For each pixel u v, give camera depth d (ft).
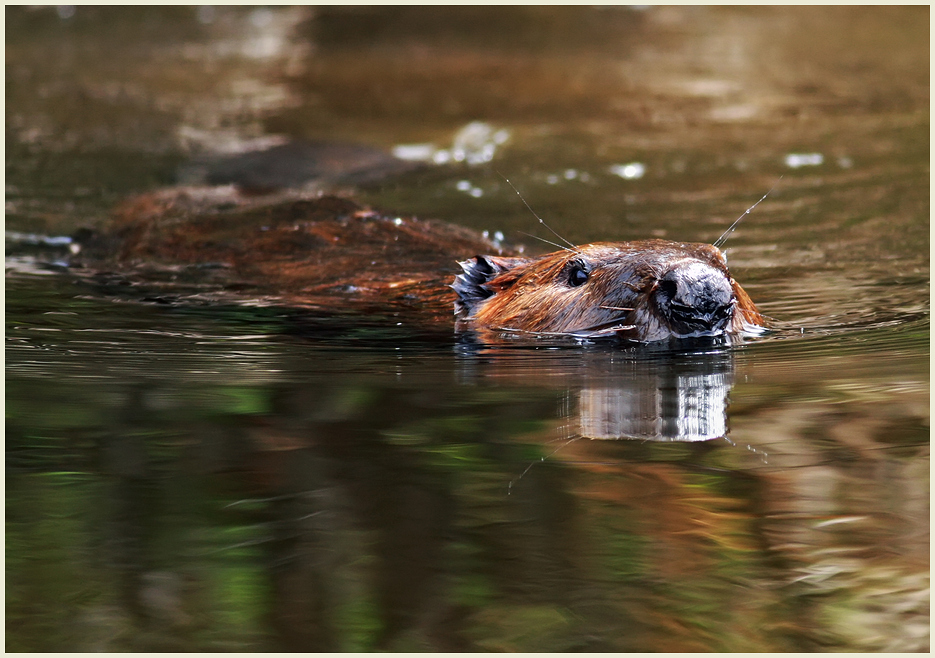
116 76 81.97
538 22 101.04
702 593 17.84
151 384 27.96
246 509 20.72
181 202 48.98
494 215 49.32
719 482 21.59
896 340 30.58
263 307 35.55
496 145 62.69
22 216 49.52
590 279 30.40
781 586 17.97
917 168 55.21
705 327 28.45
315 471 22.31
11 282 39.32
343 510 20.62
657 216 48.62
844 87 75.77
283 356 30.42
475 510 20.56
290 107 73.41
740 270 40.52
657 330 28.94
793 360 29.01
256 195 50.70
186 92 77.56
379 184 54.95
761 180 54.29
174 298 36.96
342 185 54.65
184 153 61.26
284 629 16.97
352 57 90.22
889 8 102.58
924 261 40.75
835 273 39.60
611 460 22.66
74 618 17.25
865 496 20.84
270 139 64.39
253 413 25.70
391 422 24.91
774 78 79.46
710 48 91.45
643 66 85.15
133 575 18.45
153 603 17.67
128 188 54.60
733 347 29.81
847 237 44.68
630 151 60.59
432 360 29.73
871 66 82.23
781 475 21.75
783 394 26.25
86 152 61.26
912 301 35.14
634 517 20.24
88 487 21.68
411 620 17.12
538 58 88.74
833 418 24.59
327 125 68.18
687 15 104.32
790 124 65.77
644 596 17.74
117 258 42.96
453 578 18.28
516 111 71.31
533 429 24.29
